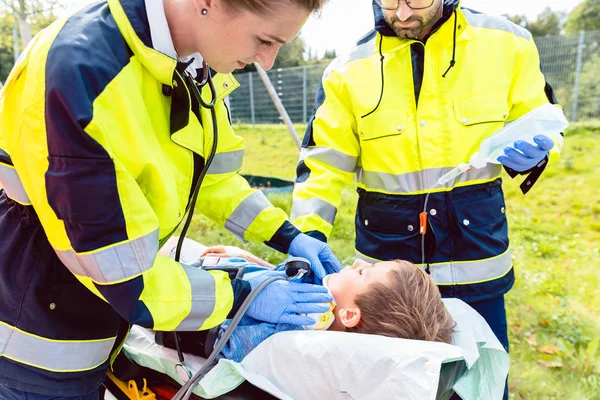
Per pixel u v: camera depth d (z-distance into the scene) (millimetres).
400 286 1555
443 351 1232
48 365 1186
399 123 1770
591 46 10953
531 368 2838
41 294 1158
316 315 1568
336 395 1312
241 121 16078
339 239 4859
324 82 1937
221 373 1325
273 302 1335
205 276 1228
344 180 1928
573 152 7984
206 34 1044
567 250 4664
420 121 1753
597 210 5754
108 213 990
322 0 994
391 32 1750
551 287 3805
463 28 1719
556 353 2945
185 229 1346
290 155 9945
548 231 5207
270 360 1402
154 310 1102
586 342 3090
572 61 11211
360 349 1289
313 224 1814
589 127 9469
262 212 1619
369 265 1694
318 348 1341
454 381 1295
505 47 1764
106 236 1006
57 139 943
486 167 1773
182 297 1156
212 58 1096
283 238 1637
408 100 1778
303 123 14438
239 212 1620
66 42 971
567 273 4109
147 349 1611
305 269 1551
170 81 1082
